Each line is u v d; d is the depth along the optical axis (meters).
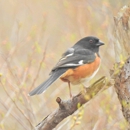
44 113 14.23
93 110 13.31
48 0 21.03
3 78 12.94
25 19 20.05
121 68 9.94
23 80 13.03
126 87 9.92
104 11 18.00
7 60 14.36
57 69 11.28
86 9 19.05
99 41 12.48
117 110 13.22
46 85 10.77
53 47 18.45
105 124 12.72
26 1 20.92
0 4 20.66
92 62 11.60
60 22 20.11
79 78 11.49
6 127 13.71
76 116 9.68
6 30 19.44
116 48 10.46
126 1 18.20
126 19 10.36
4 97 15.02
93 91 10.00
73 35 17.75
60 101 9.78
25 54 17.33
